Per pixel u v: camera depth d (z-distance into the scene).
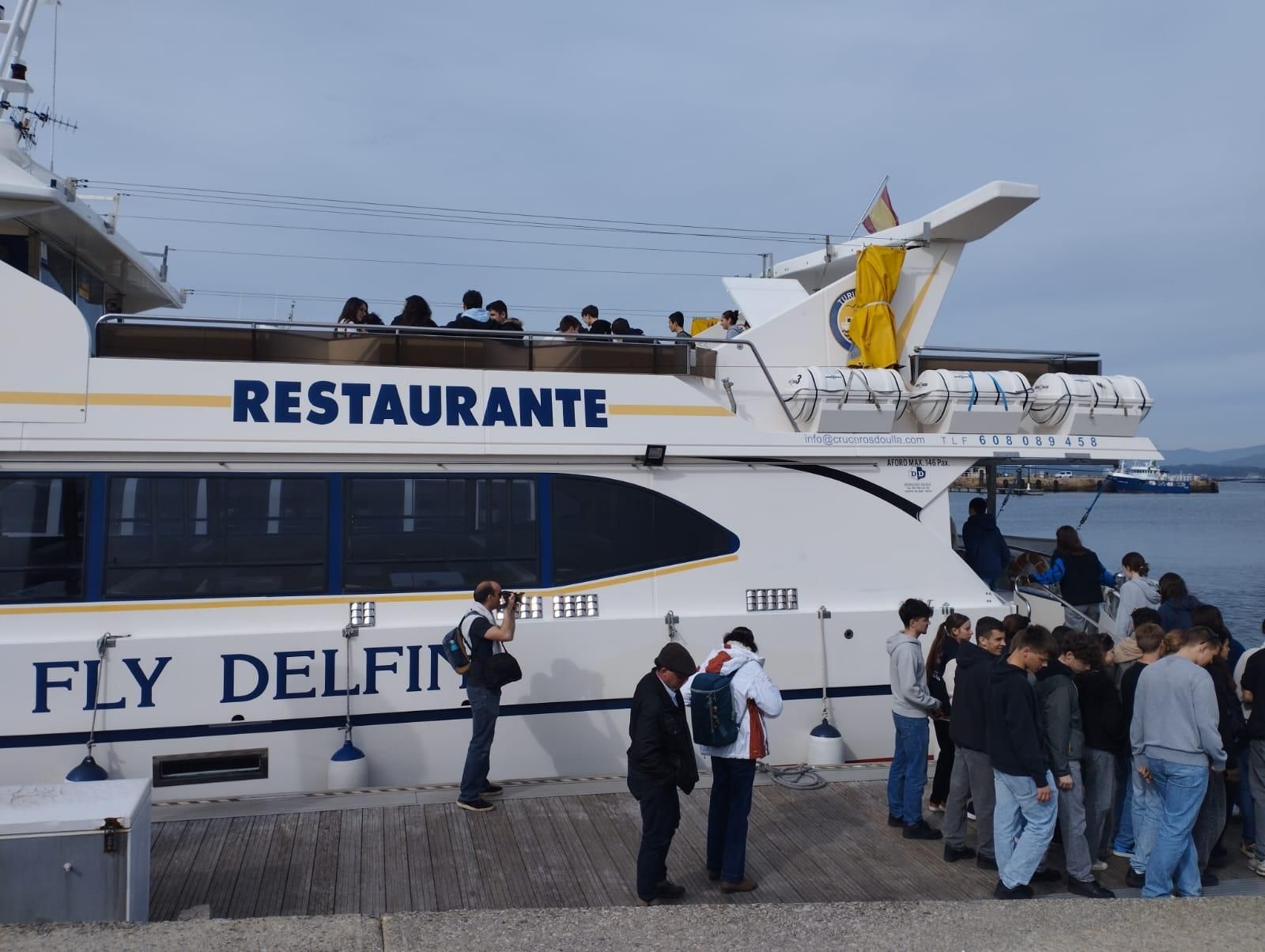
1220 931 4.05
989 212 8.30
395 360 6.92
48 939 3.62
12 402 6.17
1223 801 6.05
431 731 6.61
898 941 3.90
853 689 7.45
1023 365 8.74
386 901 4.98
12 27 7.43
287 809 6.00
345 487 6.70
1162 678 5.56
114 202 7.67
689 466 7.37
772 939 3.88
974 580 7.87
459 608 6.80
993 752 5.38
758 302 9.04
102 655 6.07
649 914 4.07
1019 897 5.25
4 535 6.12
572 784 6.65
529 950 3.72
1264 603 20.00
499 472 7.00
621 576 7.14
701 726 5.20
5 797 4.17
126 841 3.99
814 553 7.55
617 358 7.35
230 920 3.81
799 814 6.41
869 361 8.24
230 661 6.28
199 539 6.43
